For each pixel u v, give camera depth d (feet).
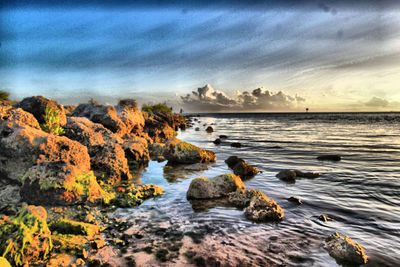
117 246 20.53
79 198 28.76
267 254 19.69
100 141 48.70
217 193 33.96
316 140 103.14
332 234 21.79
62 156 33.40
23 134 32.19
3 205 27.09
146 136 87.45
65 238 20.93
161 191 35.96
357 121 291.38
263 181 43.14
